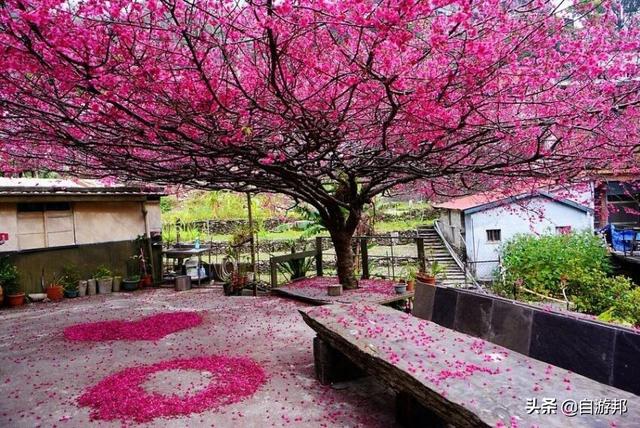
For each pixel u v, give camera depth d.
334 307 4.38
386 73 2.82
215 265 11.44
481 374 2.54
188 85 2.79
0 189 8.24
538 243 10.81
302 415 3.45
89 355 5.21
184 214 20.33
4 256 8.70
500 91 3.08
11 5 2.11
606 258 10.78
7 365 4.92
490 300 3.79
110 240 10.63
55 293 9.10
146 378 4.17
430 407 2.39
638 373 2.45
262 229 18.75
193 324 6.46
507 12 2.64
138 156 4.24
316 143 3.61
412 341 3.24
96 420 3.43
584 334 2.83
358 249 11.01
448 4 2.21
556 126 3.49
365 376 4.23
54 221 9.61
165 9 2.27
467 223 13.34
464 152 4.83
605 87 3.19
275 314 6.96
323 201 7.16
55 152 4.63
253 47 2.83
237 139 3.28
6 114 3.21
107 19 2.28
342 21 2.18
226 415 3.44
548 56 2.88
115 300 8.97
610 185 12.61
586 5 2.69
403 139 4.01
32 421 3.48
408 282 7.68
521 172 4.41
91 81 2.50
